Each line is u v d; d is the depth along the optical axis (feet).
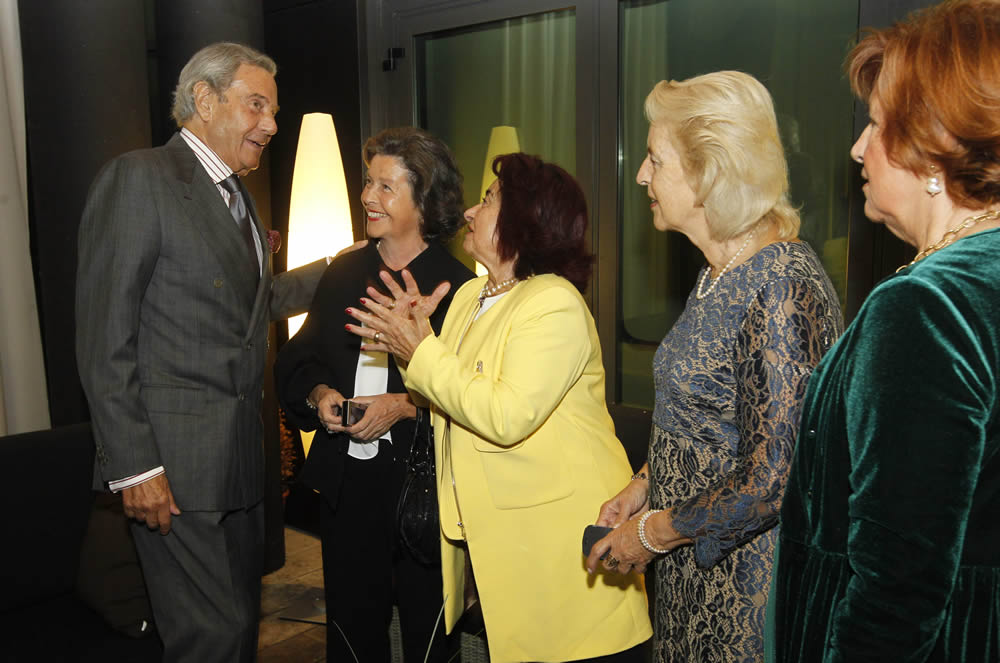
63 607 7.62
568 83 10.68
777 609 3.29
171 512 6.05
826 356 3.13
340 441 6.66
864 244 8.59
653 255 10.25
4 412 11.07
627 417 7.10
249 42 10.55
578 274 5.40
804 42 8.83
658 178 4.25
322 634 9.57
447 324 6.02
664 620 4.53
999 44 2.59
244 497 6.46
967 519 2.45
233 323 6.33
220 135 6.35
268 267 6.89
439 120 12.01
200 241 6.07
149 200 5.86
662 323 10.29
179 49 10.30
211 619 6.27
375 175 6.74
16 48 10.87
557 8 10.46
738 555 4.08
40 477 7.80
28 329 11.19
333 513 6.74
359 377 6.86
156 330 6.03
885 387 2.57
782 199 4.11
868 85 3.14
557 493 5.17
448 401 4.90
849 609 2.67
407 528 5.90
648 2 9.83
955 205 2.86
